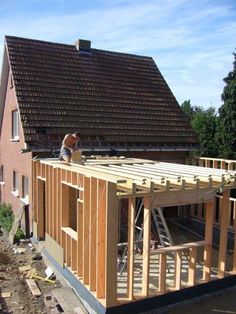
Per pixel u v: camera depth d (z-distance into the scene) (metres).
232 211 12.30
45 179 11.62
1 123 18.23
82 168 9.69
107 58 17.58
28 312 8.45
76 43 17.11
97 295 7.75
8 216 15.64
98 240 7.74
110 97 15.74
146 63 18.56
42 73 15.09
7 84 16.33
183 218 14.49
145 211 7.93
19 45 15.64
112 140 14.16
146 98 16.66
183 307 8.25
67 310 8.06
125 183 7.75
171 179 8.08
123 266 9.35
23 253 12.09
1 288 9.62
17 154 15.09
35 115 13.53
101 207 7.73
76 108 14.52
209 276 8.81
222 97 20.44
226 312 8.10
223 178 8.52
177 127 16.16
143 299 7.86
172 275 9.43
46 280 10.05
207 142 21.94
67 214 10.16
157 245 10.89
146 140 14.83
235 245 9.26
